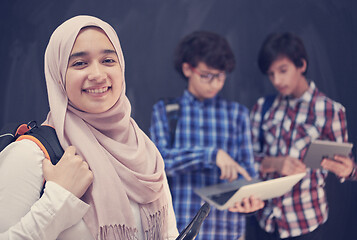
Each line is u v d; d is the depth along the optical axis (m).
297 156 2.38
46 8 2.57
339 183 2.44
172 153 2.25
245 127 2.39
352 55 2.75
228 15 2.64
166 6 2.60
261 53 2.51
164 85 2.48
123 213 0.92
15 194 0.82
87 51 0.90
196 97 2.34
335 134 2.46
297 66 2.45
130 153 1.00
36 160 0.86
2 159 0.86
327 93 2.71
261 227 2.42
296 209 2.41
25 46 2.57
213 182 2.25
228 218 2.37
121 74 0.97
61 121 0.93
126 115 1.02
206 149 2.26
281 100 2.46
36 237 0.80
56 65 0.94
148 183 0.99
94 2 2.58
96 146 0.94
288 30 2.69
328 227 2.47
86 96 0.92
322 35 2.74
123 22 2.58
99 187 0.90
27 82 2.58
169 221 1.10
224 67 2.31
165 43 2.57
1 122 2.56
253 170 2.35
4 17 2.56
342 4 2.76
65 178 0.85
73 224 0.88
